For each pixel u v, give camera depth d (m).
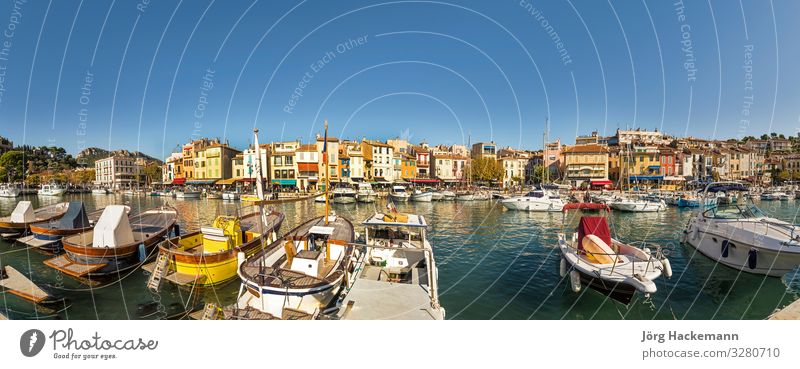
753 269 11.68
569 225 24.14
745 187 14.69
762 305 9.87
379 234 12.19
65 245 11.29
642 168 57.28
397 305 7.24
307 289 7.61
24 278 10.06
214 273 10.70
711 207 14.77
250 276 8.11
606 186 57.28
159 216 18.72
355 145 58.00
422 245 11.62
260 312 6.95
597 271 9.52
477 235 20.27
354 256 10.72
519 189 58.31
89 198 51.72
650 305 9.84
